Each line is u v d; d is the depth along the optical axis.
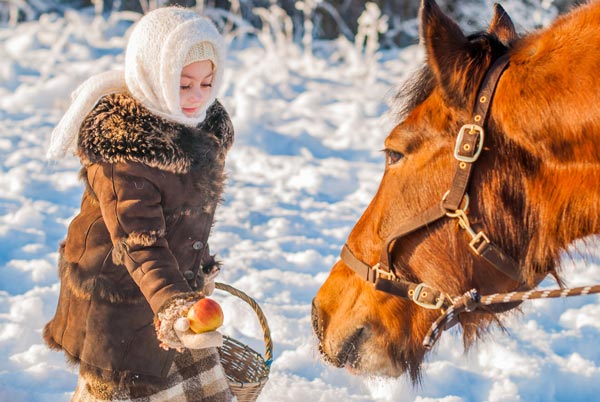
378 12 12.12
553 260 2.61
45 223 5.94
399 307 2.75
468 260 2.59
